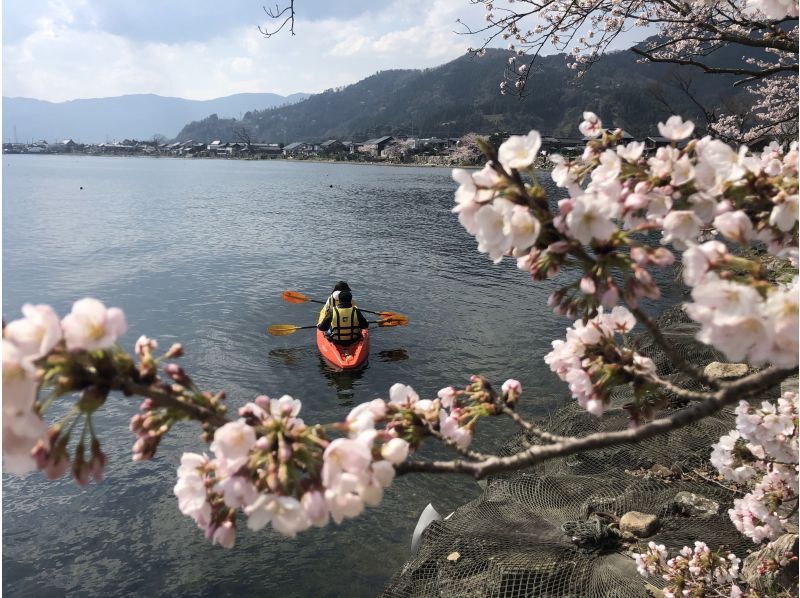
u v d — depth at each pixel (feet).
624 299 5.18
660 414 23.68
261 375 36.45
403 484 23.81
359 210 129.18
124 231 94.07
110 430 27.73
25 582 19.07
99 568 19.67
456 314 49.34
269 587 18.90
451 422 6.07
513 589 15.67
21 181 221.25
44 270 64.44
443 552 17.83
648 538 17.19
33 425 3.64
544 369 36.81
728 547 16.03
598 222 4.99
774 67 15.49
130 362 4.40
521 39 24.73
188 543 20.81
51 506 22.74
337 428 4.98
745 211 5.44
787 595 12.00
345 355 37.99
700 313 4.14
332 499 4.59
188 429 27.81
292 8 18.07
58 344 3.88
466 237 90.94
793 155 5.86
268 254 75.77
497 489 21.54
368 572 19.39
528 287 58.23
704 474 20.94
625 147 5.70
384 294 56.24
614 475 21.62
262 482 4.63
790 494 11.60
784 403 9.70
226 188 195.42
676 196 5.43
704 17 18.07
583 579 15.66
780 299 3.97
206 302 52.65
